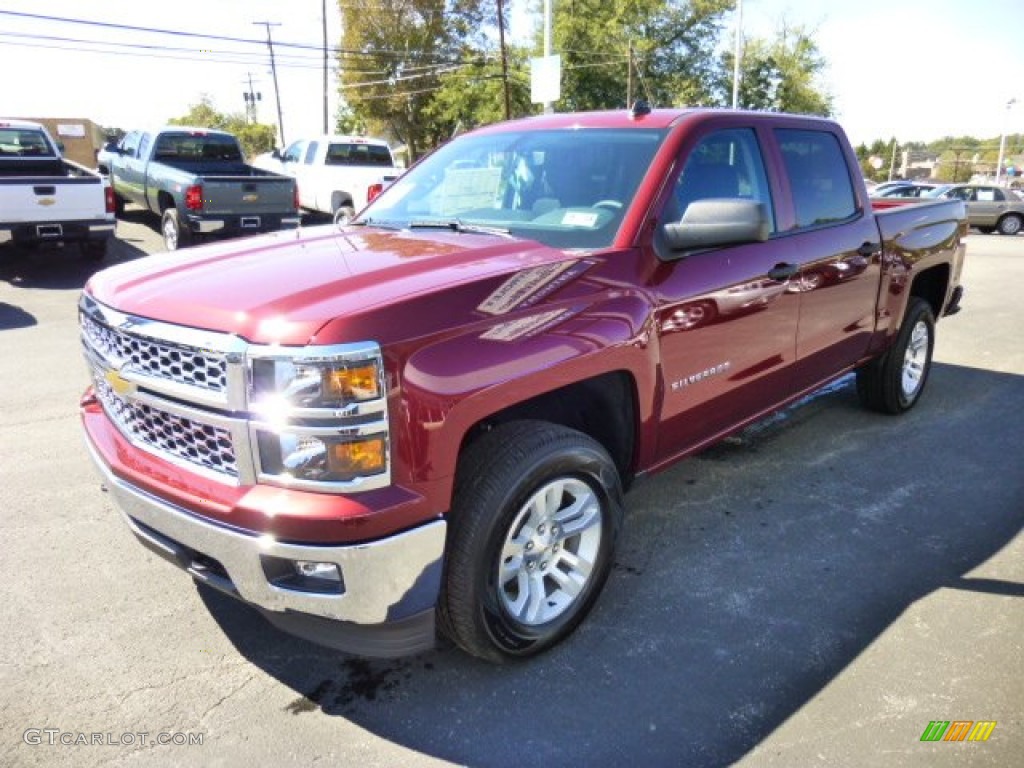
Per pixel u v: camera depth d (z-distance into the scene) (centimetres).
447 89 3897
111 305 267
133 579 338
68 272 1175
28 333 798
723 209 304
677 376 326
